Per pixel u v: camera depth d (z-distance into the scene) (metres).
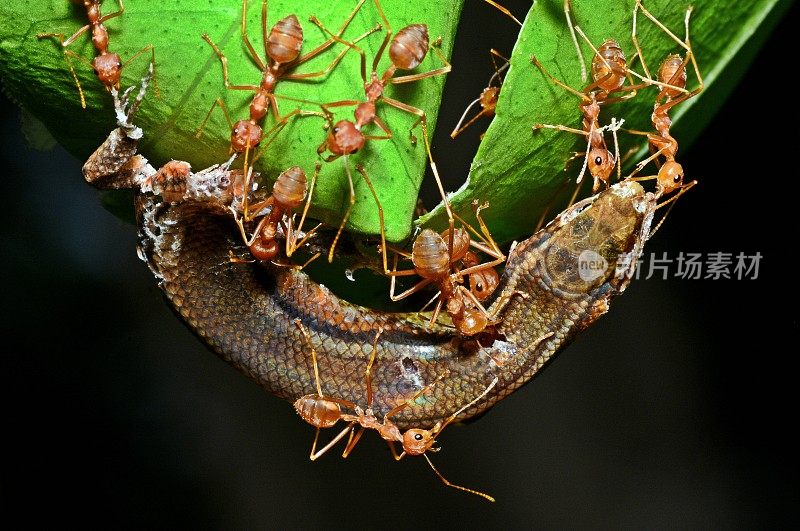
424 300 0.18
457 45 0.19
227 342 0.17
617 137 0.17
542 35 0.16
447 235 0.17
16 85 0.16
